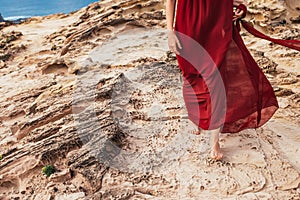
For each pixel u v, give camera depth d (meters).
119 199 4.50
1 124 6.90
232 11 4.57
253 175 4.79
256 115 5.01
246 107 4.83
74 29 13.66
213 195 4.55
